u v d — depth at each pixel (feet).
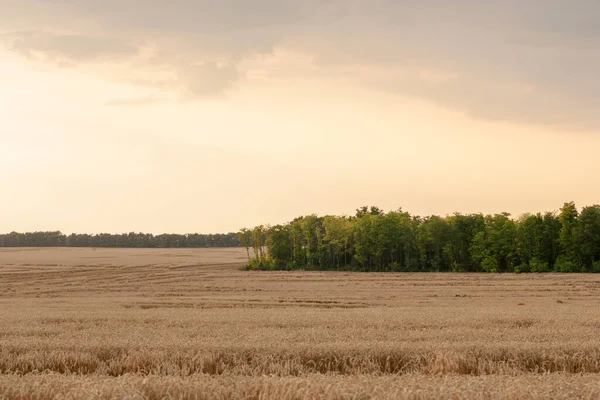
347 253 484.33
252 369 71.61
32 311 158.10
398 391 47.16
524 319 124.36
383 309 163.32
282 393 48.34
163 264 518.37
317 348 79.46
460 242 425.69
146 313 148.05
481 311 150.92
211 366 74.38
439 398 45.73
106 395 48.47
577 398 45.98
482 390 47.26
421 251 435.94
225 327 112.78
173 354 76.79
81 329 111.34
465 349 79.71
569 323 117.91
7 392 51.03
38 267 460.14
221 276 361.71
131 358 75.97
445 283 292.61
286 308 174.29
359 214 591.78
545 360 76.54
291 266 469.57
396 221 452.35
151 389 50.49
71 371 74.95
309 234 475.72
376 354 77.20
